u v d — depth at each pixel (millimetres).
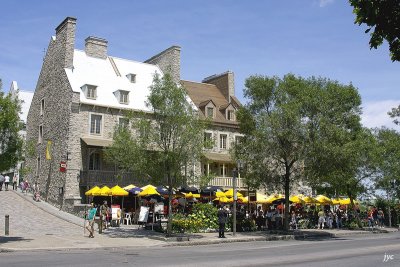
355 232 31641
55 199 35375
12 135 21188
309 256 16016
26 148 22156
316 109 27156
